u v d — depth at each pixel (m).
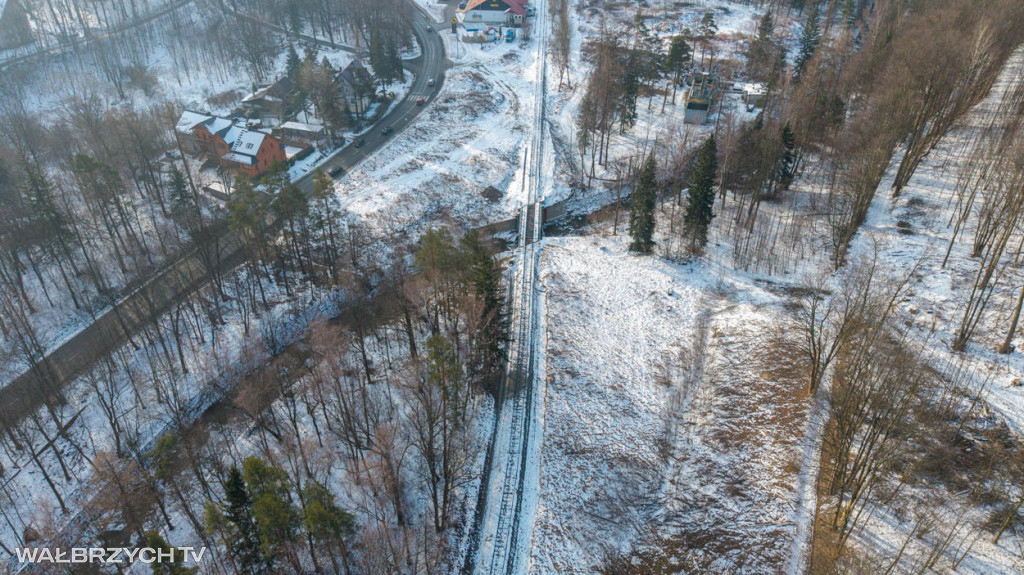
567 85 151.25
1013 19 104.25
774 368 68.00
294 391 69.94
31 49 169.25
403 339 77.25
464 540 56.78
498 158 121.75
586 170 116.81
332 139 126.62
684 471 60.88
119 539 56.97
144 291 77.00
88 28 176.25
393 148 125.62
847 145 95.44
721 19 188.25
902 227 82.31
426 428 60.75
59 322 83.19
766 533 52.50
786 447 59.12
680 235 95.19
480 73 159.88
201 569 52.44
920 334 65.19
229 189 109.44
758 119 100.69
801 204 95.12
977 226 76.88
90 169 86.75
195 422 69.69
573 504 59.56
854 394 56.22
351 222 102.25
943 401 56.50
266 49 165.50
